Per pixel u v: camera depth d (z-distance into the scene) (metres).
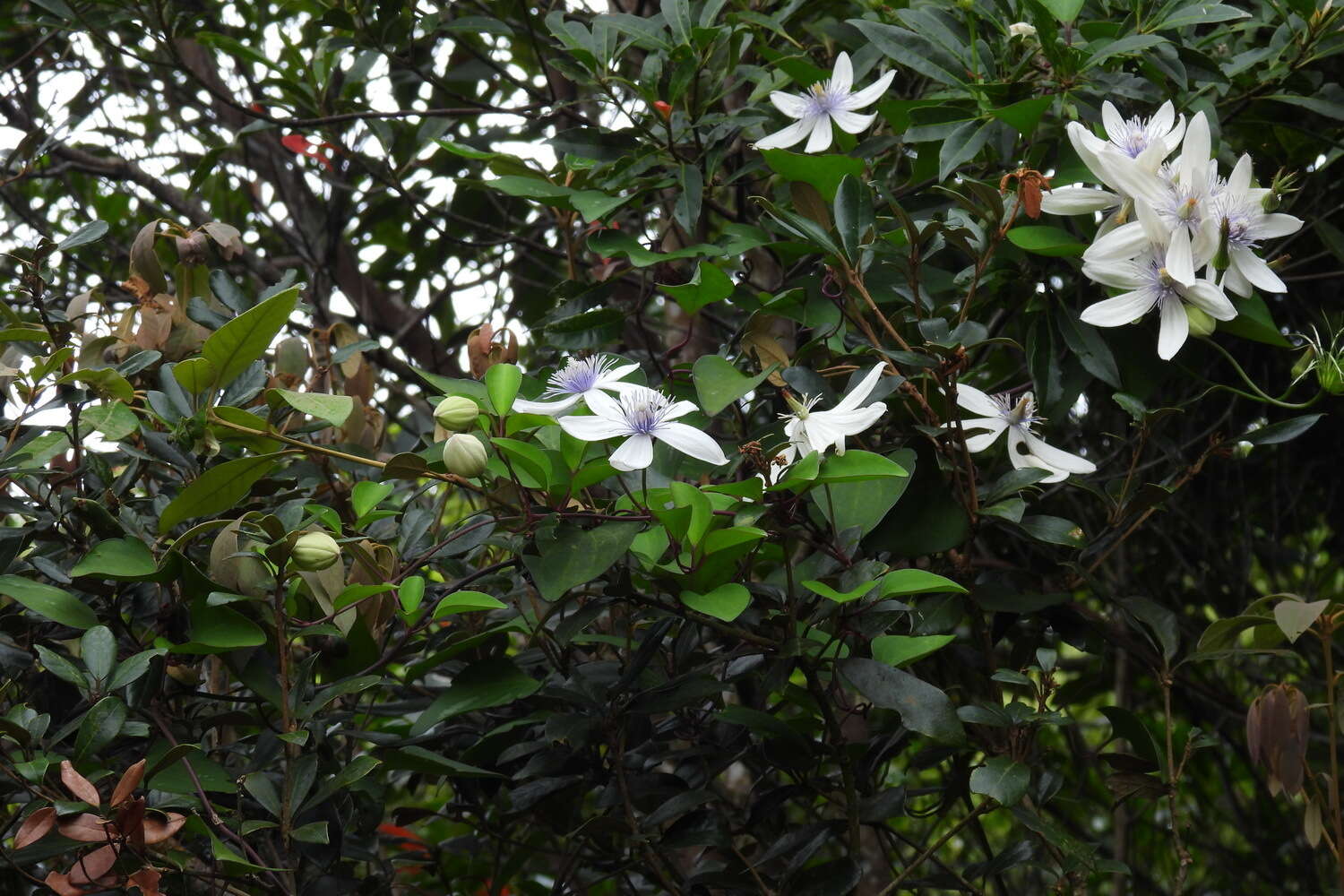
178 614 1.39
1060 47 1.46
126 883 1.29
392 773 1.61
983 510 1.40
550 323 1.53
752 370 1.47
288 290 1.33
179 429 1.37
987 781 1.35
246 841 1.34
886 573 1.36
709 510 1.30
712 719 1.50
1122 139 1.41
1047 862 1.44
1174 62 1.46
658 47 1.54
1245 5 1.64
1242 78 1.56
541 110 1.67
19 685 1.41
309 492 1.43
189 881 1.38
